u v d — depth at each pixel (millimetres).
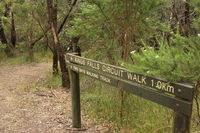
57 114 5688
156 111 4949
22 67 12852
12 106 6281
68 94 7625
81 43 8664
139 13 4949
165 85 2750
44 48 16422
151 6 4840
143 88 3162
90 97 6375
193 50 2818
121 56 5574
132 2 4711
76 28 6273
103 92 6340
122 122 4891
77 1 9219
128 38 4949
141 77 3127
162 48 3084
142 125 4609
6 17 15109
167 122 4426
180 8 7727
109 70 3756
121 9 4828
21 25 15148
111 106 5520
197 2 3061
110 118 5176
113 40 5457
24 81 9523
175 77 2619
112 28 5211
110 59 5828
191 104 2492
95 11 5051
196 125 4312
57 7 9031
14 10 12570
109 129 4789
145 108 5156
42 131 4781
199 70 2643
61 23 10273
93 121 5211
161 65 2672
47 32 11344
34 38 14953
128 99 5273
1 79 9898
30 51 14664
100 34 5680
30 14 11961
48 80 9469
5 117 5520
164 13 7836
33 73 11258
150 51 2908
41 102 6609
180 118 2691
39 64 13875
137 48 5273
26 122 5234
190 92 2471
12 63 13930
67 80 8477
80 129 4812
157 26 5418
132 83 3344
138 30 5199
